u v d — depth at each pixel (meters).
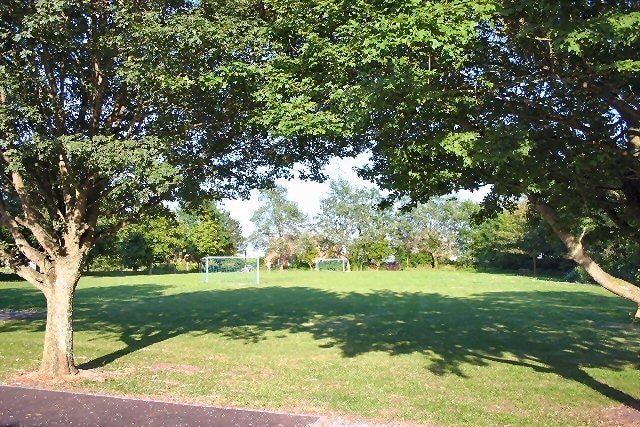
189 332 16.81
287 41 8.32
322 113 7.02
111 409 7.84
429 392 9.38
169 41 8.29
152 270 63.22
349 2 7.02
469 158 6.23
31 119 8.73
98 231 11.98
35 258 10.50
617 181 7.53
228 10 9.05
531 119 7.34
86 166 9.43
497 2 6.21
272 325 18.55
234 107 10.13
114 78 10.20
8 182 10.80
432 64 6.89
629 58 6.21
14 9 9.03
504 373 11.04
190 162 10.66
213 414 7.64
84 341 14.79
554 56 6.87
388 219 71.62
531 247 52.69
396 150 7.38
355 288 35.53
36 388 9.06
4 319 18.91
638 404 8.66
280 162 11.44
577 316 20.50
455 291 32.69
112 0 9.61
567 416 7.97
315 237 75.75
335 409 8.11
